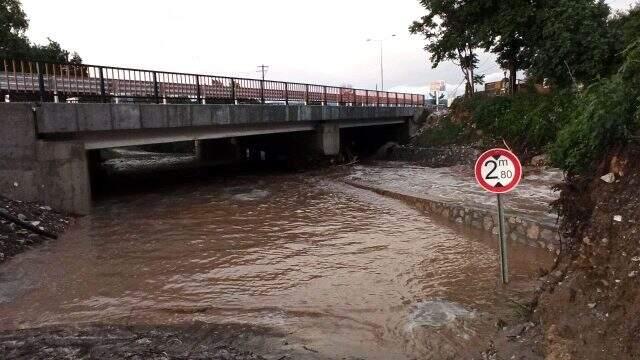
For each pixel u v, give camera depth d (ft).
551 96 73.72
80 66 41.91
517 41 85.81
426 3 99.91
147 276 26.07
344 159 89.10
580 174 19.35
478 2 86.12
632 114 17.35
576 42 69.92
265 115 65.41
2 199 34.76
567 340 13.57
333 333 18.65
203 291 23.71
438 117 109.50
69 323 19.97
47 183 38.01
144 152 133.59
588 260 15.61
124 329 19.17
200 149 106.93
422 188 53.11
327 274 25.90
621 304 13.10
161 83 50.67
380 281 24.56
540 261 27.12
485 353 15.71
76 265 27.96
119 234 35.32
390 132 117.29
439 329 18.28
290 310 21.02
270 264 27.94
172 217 41.52
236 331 18.86
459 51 106.32
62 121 39.34
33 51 104.94
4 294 23.39
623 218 15.19
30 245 31.32
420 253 29.60
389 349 17.17
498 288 22.66
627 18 67.67
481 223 35.35
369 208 44.55
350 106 87.40
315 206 46.06
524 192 46.32
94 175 67.00
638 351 11.48
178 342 17.79
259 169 82.58
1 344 17.65
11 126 36.55
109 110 43.27
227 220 40.16
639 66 17.99
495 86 118.21
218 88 59.36
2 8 88.12
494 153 20.88
